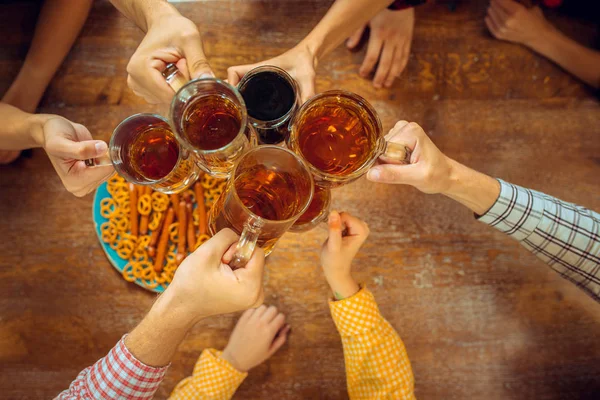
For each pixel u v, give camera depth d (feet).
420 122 3.29
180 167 2.09
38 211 3.11
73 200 3.12
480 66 3.34
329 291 3.18
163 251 2.97
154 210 2.99
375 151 2.02
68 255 3.10
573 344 3.24
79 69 3.16
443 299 3.21
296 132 1.99
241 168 1.87
